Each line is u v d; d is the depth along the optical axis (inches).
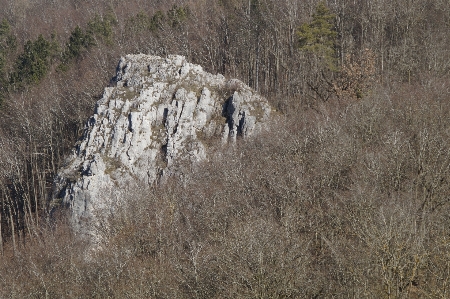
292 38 2484.0
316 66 2140.7
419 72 2058.3
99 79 2566.4
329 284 907.4
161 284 1123.3
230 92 2047.2
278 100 2169.0
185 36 2815.0
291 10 2576.3
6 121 2571.4
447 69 2010.3
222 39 2775.6
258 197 1376.7
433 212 983.0
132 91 2004.2
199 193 1579.7
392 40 2402.8
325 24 2119.8
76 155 1920.5
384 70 2164.1
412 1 2433.6
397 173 1128.8
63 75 2815.0
